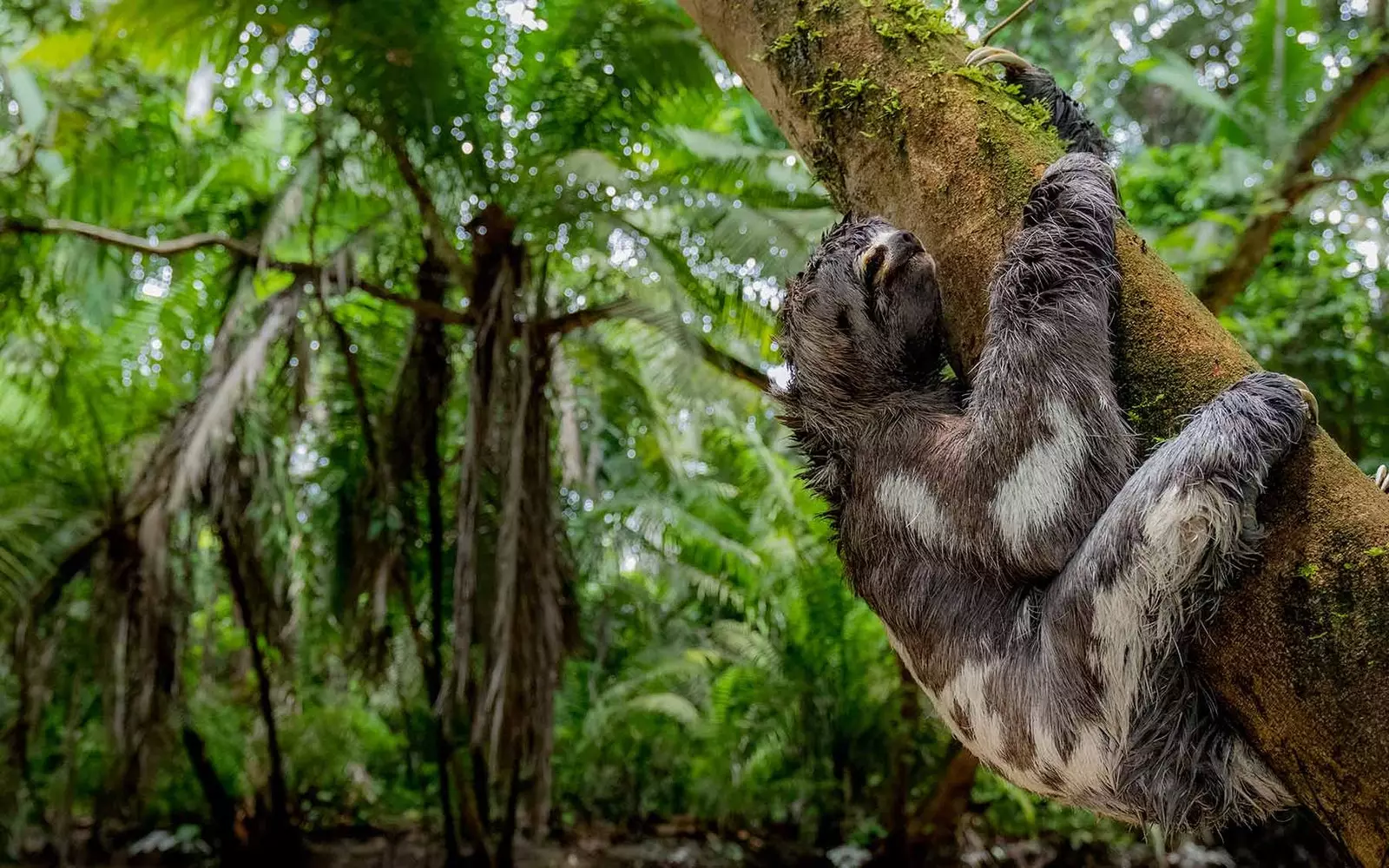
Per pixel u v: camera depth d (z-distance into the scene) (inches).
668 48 269.4
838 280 119.6
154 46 254.5
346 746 414.9
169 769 340.8
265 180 345.1
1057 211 99.3
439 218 276.2
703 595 403.5
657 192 256.7
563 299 276.1
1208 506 80.1
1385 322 364.5
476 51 263.0
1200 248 303.1
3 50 332.2
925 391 117.8
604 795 413.7
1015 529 96.5
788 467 402.9
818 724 373.1
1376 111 354.3
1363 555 73.0
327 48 245.0
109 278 322.7
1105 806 94.8
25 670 296.5
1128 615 85.9
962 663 103.9
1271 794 87.6
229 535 306.0
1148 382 91.8
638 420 348.2
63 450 323.0
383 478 292.5
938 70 111.8
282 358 304.7
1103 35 338.0
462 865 338.0
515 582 249.3
